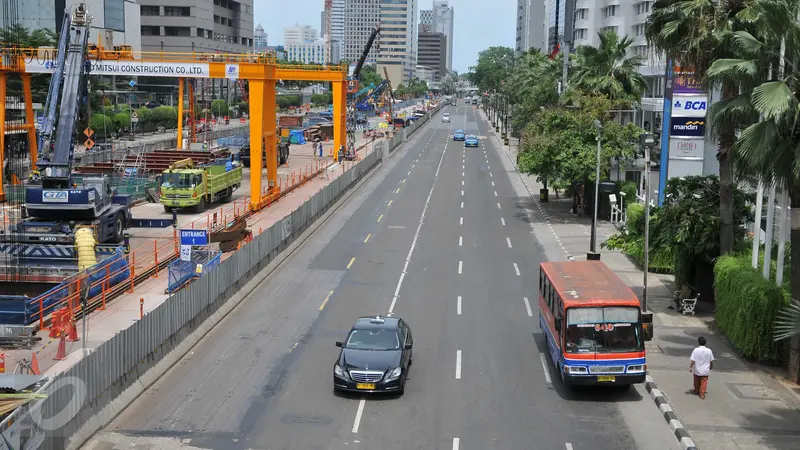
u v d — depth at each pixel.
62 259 33.62
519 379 23.59
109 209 40.50
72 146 40.25
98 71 51.78
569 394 22.42
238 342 26.83
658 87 68.75
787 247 28.92
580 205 55.41
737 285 25.75
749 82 23.17
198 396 21.88
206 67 52.03
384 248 42.97
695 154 37.28
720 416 20.59
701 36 27.58
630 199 51.59
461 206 58.81
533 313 30.69
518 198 63.66
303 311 30.70
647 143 28.84
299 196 60.31
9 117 78.06
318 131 117.69
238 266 32.41
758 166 21.75
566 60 59.06
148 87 138.88
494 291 33.97
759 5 21.33
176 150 77.00
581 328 21.86
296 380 23.27
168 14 149.00
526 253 41.97
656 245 32.59
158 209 53.72
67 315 25.61
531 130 54.72
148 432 19.38
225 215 50.34
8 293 32.78
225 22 166.38
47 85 84.19
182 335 25.75
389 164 88.06
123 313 28.09
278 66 76.94
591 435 19.56
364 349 22.70
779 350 24.30
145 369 22.64
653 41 30.89
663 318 29.91
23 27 87.19
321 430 19.66
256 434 19.38
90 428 19.00
